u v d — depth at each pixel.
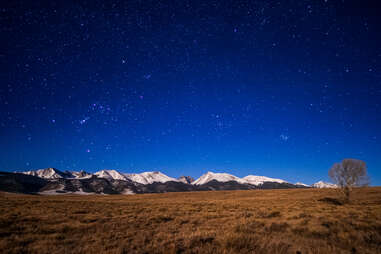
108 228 11.93
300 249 7.11
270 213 18.36
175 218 15.96
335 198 36.66
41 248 7.91
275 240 7.93
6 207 21.22
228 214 18.11
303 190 69.94
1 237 9.52
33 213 17.00
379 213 16.81
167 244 8.45
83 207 23.33
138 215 17.69
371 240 8.52
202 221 14.73
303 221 13.36
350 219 13.90
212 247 7.49
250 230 10.45
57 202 28.73
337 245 7.97
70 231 11.05
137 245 8.38
